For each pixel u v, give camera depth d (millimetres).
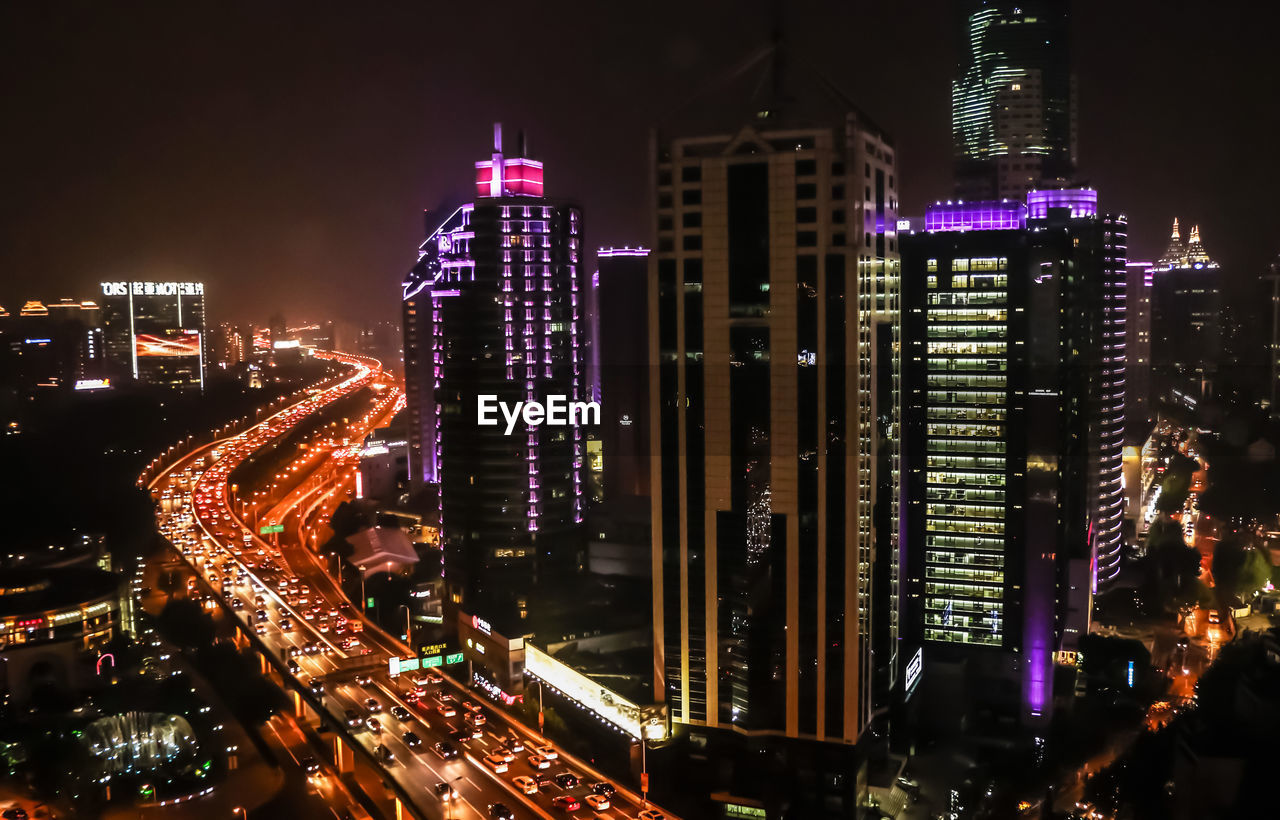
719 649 181000
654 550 185625
